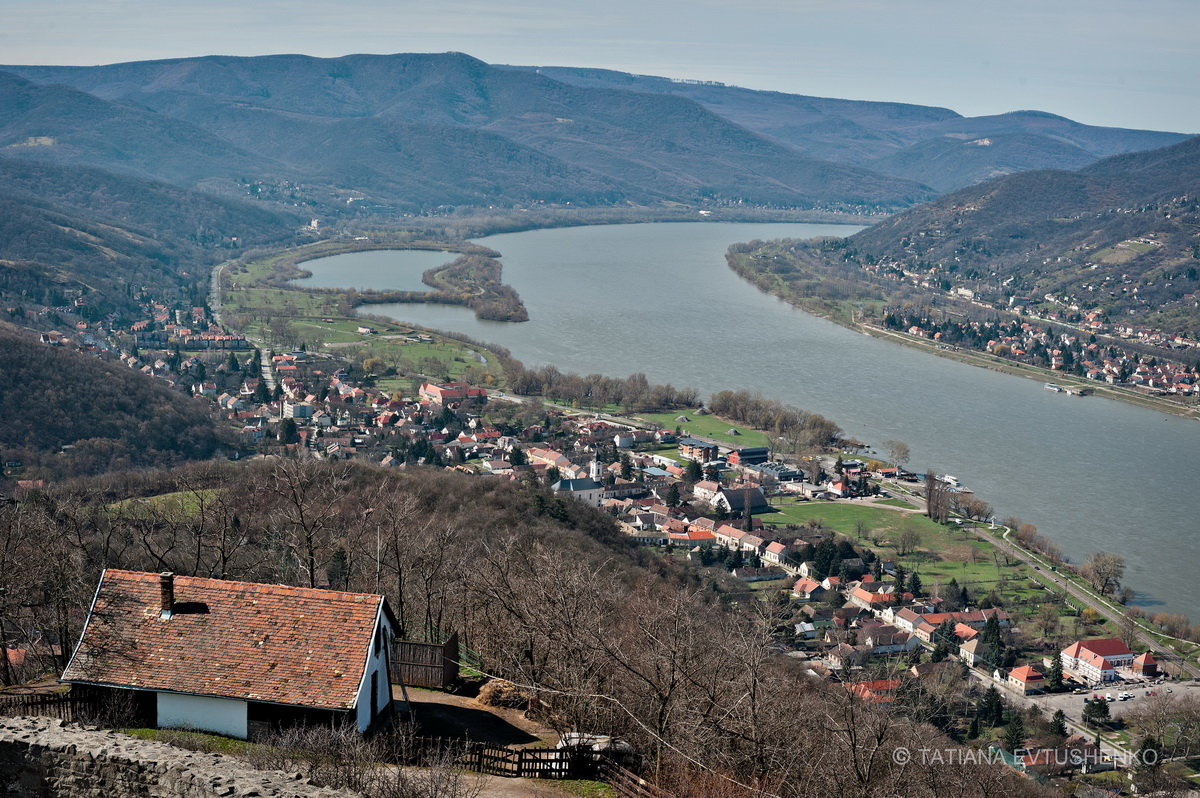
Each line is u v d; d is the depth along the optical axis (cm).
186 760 4819
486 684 6662
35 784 4888
